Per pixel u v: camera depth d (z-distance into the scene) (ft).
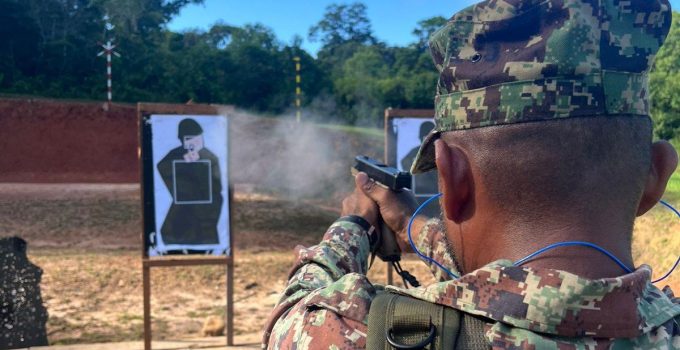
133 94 112.37
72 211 43.83
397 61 144.66
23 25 109.70
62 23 119.55
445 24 3.04
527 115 2.75
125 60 117.60
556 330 2.64
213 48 133.28
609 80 2.74
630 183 2.85
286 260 33.04
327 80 134.00
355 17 218.59
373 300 2.99
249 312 23.52
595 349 2.64
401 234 4.44
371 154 68.90
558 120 2.72
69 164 64.59
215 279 28.27
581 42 2.71
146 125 17.66
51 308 23.07
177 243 17.80
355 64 145.79
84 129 68.69
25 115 67.87
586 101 2.71
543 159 2.75
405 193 4.51
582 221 2.79
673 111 40.60
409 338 2.82
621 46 2.77
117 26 124.26
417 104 124.98
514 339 2.67
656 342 2.82
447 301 2.83
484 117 2.84
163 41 135.23
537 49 2.72
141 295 25.53
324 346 3.03
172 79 119.03
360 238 4.27
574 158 2.73
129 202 47.62
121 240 37.01
